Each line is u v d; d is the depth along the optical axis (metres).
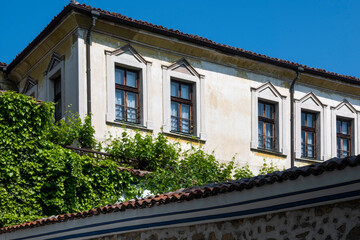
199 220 9.16
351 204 7.26
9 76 23.44
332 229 7.44
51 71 20.97
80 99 19.08
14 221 14.39
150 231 9.99
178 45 21.25
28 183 15.02
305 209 7.79
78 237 11.29
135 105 20.38
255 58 22.86
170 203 9.51
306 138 24.55
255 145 22.75
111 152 17.61
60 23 19.81
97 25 19.59
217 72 22.36
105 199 15.78
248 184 8.26
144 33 20.38
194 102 21.69
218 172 18.34
